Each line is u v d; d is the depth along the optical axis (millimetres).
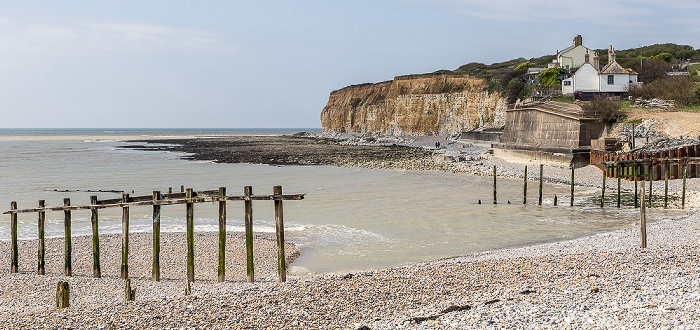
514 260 19922
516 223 33719
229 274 21906
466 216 36406
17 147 134000
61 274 21734
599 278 16625
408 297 15641
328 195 46781
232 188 51938
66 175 63906
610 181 51656
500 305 14156
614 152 52812
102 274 21844
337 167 74250
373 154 95625
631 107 68562
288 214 37344
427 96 146125
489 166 67688
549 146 67125
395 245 27844
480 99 126438
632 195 43438
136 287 19203
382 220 35000
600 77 79625
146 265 23281
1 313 15156
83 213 37531
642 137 55969
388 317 13984
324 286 16578
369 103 181625
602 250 21359
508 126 81750
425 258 24906
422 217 36062
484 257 22828
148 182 56906
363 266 23562
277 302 15125
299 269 23141
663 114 62406
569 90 82875
